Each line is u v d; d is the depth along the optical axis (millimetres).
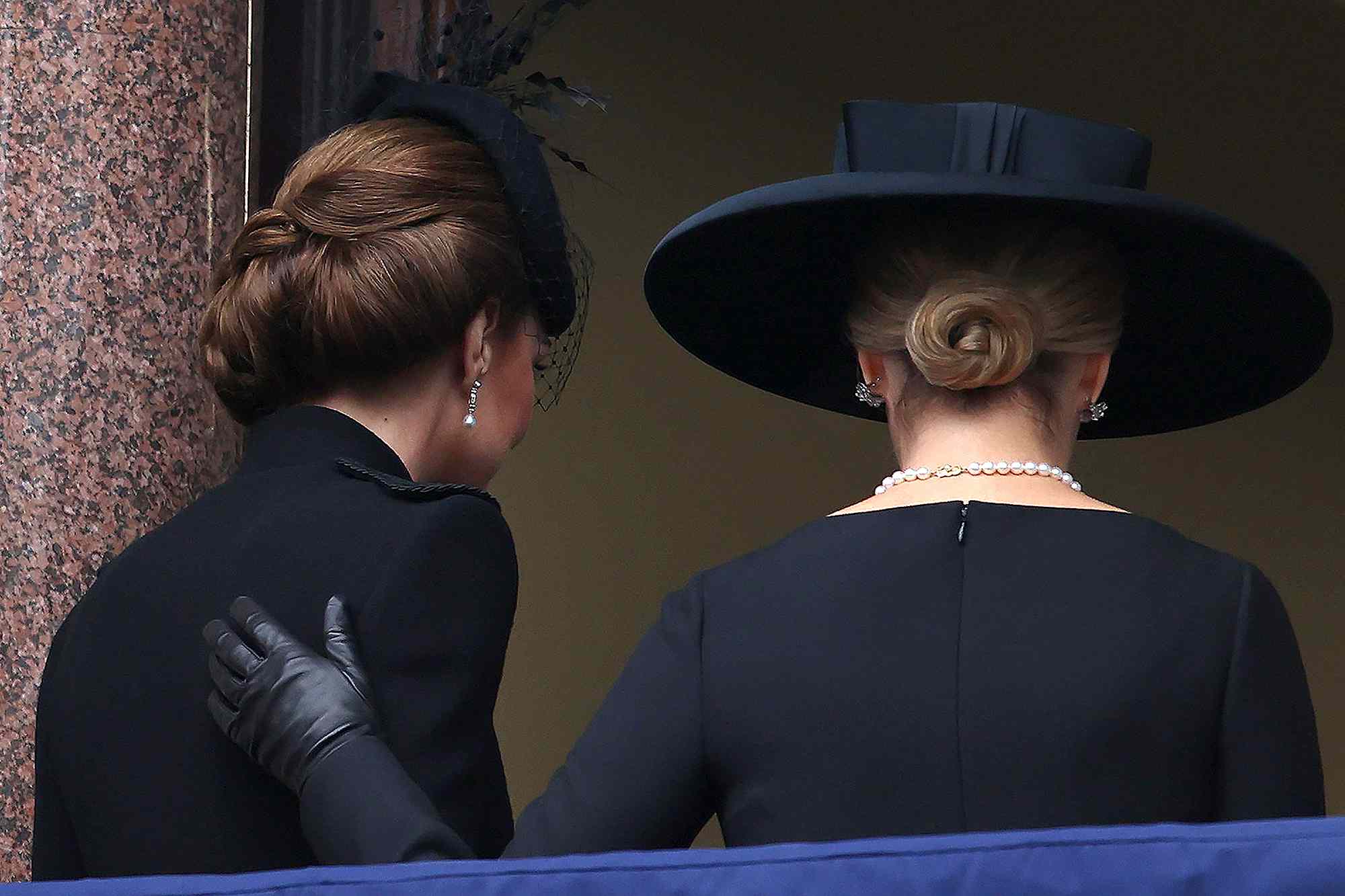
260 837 6262
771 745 5836
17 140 11578
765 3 33969
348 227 7109
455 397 7473
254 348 7184
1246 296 7828
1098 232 6680
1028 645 5723
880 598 5934
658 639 6266
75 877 6789
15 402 11320
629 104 31781
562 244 7762
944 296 6238
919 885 4281
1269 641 5805
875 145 7113
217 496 6996
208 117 12180
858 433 35125
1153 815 5523
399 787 5832
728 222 7438
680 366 32406
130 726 6477
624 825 5887
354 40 13797
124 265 11633
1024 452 6320
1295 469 41656
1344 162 40625
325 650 6223
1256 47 37750
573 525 30125
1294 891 4098
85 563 11242
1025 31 36938
